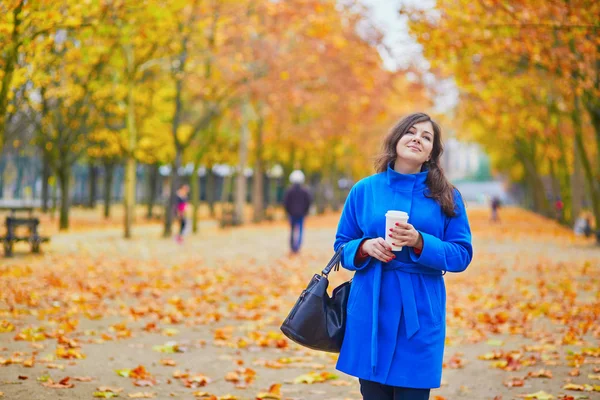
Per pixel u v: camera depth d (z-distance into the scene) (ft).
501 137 126.82
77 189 276.82
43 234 85.56
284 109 107.76
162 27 65.05
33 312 28.12
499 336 26.07
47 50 45.29
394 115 140.56
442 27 42.98
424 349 10.52
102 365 20.16
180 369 20.26
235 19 77.05
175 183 85.71
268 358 22.16
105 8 43.70
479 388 18.62
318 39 82.38
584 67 40.27
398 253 10.77
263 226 120.47
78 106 85.71
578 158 93.30
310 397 17.63
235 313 30.14
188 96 97.71
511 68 62.08
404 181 11.04
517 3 36.14
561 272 47.98
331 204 211.00
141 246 68.44
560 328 27.02
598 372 19.94
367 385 11.09
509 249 70.90
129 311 29.45
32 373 18.65
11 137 82.53
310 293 10.96
